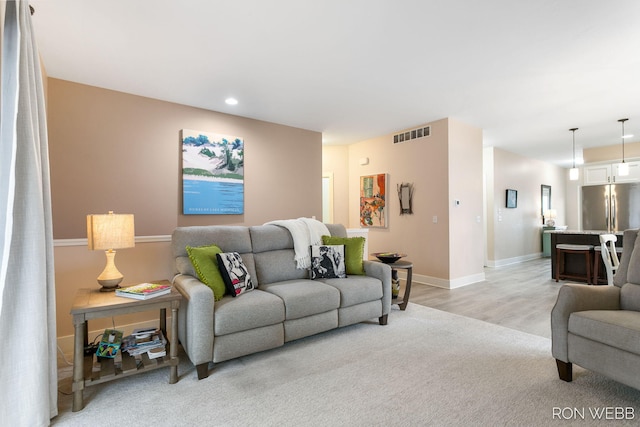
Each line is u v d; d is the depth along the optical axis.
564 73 3.30
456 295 4.42
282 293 2.66
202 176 4.23
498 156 7.00
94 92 3.54
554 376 2.18
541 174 8.46
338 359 2.46
